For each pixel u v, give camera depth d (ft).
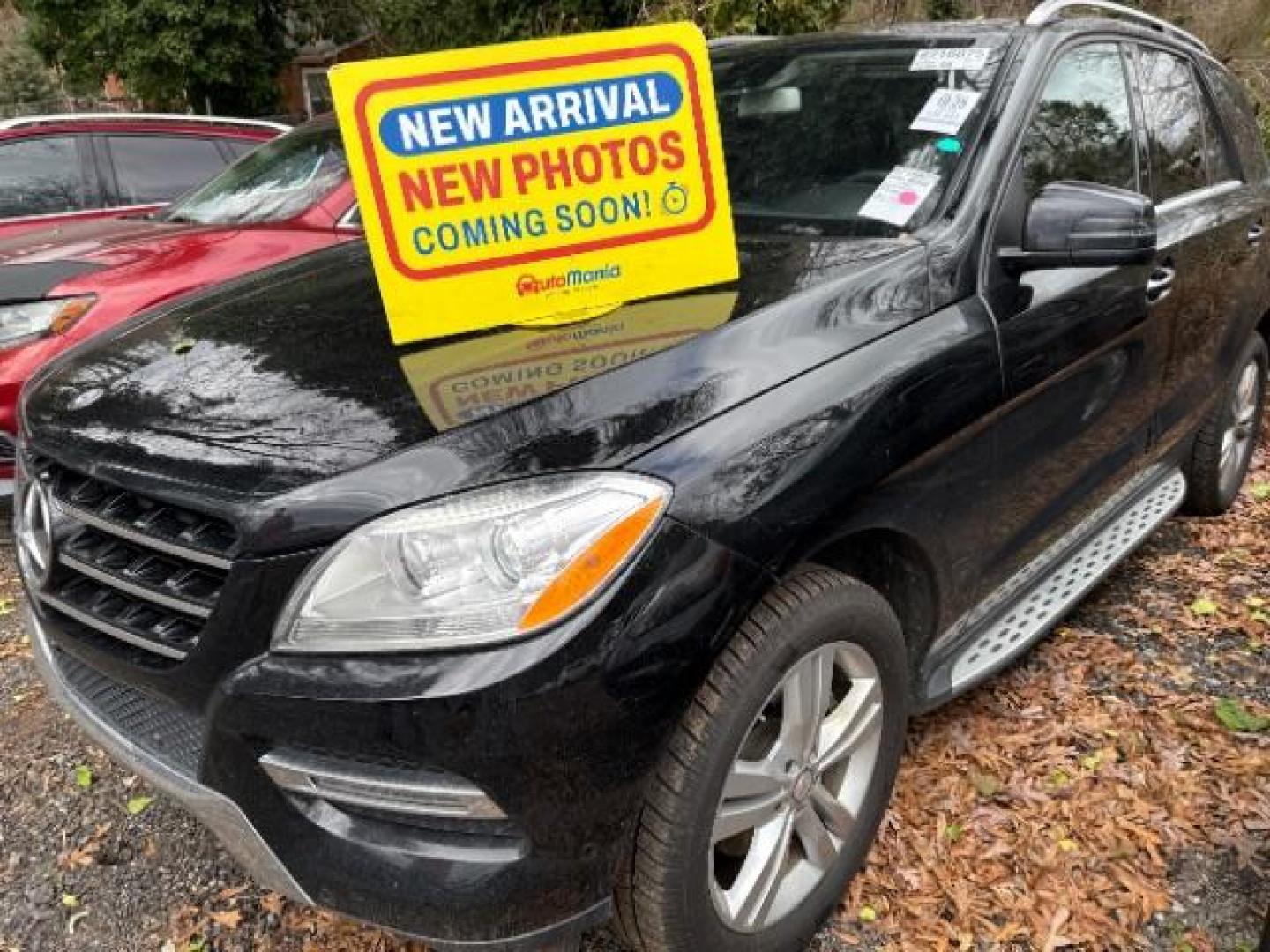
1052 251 7.60
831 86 9.44
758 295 6.91
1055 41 9.17
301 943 7.38
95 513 6.21
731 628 5.75
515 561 5.27
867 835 7.33
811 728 6.63
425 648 5.21
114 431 6.36
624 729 5.40
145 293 13.50
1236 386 13.08
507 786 5.25
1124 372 9.62
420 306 6.67
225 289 8.87
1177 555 12.85
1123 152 10.05
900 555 7.47
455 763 5.19
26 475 7.17
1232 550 12.99
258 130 23.35
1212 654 10.65
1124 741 9.21
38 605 7.07
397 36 29.96
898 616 7.80
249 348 7.07
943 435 7.06
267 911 7.68
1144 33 11.05
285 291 8.32
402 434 5.68
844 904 7.53
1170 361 10.61
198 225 15.97
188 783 5.90
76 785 9.07
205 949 7.38
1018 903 7.53
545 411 5.75
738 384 6.19
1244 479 14.37
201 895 7.86
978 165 8.06
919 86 8.97
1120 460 10.39
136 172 21.75
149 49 52.16
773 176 8.89
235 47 53.72
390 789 5.38
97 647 6.31
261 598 5.41
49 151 20.98
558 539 5.33
